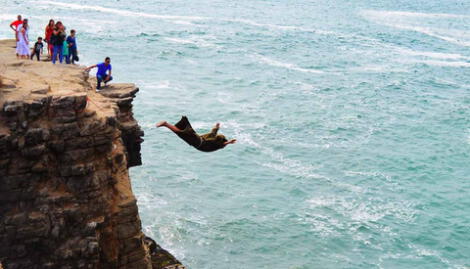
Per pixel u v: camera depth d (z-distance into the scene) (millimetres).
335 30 104938
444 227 35938
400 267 31594
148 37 81812
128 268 19922
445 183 42406
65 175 18297
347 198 38656
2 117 17562
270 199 37594
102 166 19062
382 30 109375
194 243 31875
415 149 48594
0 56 25516
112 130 18938
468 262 32594
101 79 24734
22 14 87062
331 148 46906
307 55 81562
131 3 113062
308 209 36750
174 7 114375
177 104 53625
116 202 19391
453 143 50781
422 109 60125
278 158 44031
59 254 18250
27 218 17859
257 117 52469
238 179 40031
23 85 19141
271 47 84438
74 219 18375
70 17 90438
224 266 30250
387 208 37750
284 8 130125
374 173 42938
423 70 78500
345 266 31141
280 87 63375
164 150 43312
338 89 64875
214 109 53531
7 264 17969
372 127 52969
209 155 43188
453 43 101625
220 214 35125
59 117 18047
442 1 169875
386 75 73688
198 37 86062
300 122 52219
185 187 37969
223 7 121812
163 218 33844
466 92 68750
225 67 70000
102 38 77688
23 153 17562
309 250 32312
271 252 31859
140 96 54719
